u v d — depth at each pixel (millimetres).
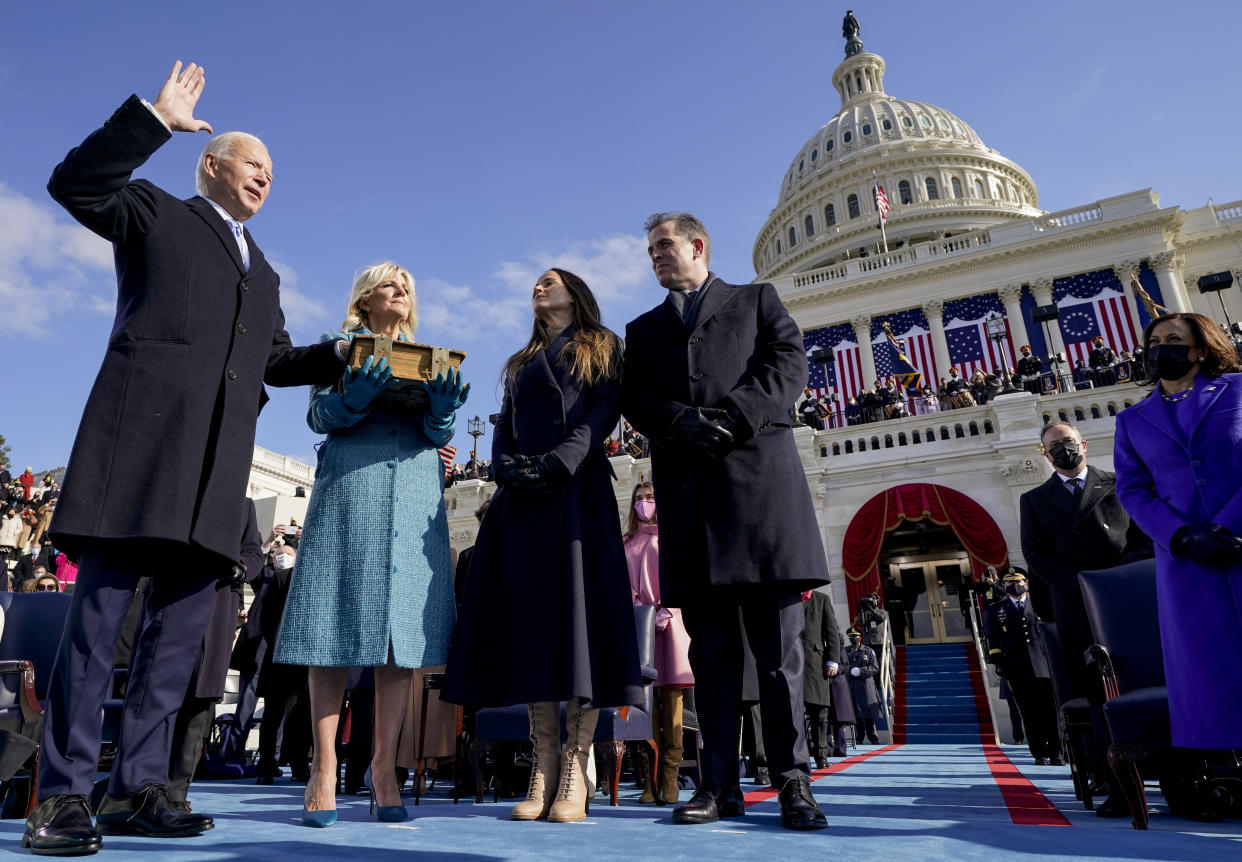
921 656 16734
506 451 3201
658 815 3156
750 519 2777
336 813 2947
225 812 3350
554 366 3234
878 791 4414
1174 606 2629
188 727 3617
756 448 2879
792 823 2529
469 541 19344
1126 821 3014
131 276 2453
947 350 32844
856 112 72250
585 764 2986
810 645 7074
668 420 2904
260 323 2688
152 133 2232
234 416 2502
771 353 3018
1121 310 31203
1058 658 4012
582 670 2674
